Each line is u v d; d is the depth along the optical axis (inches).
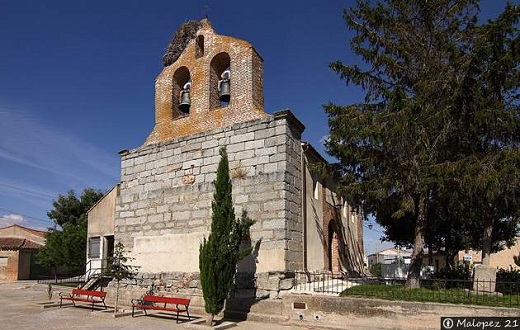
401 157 518.6
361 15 563.5
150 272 688.4
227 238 528.7
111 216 817.5
